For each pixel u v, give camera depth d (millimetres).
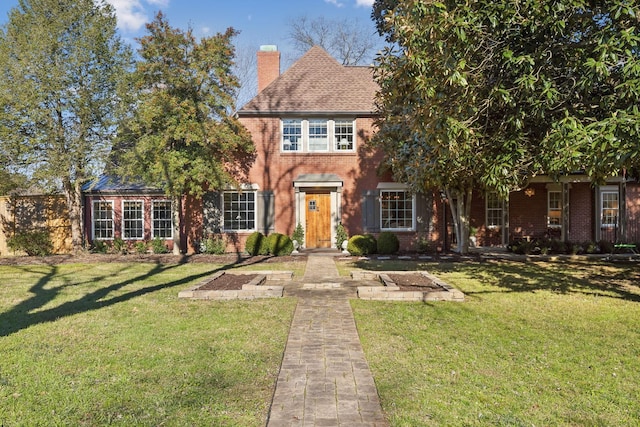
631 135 5273
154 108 15195
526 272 12750
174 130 15547
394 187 18312
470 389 4355
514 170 7125
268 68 20875
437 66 6598
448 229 19578
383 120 15320
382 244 17266
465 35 6250
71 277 12203
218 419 3729
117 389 4375
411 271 12336
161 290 9961
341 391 4246
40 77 15281
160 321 7062
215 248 17891
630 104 6156
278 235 17312
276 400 4035
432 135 6973
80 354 5449
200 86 15977
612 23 6289
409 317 7324
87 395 4234
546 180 17656
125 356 5363
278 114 18344
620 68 6547
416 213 18406
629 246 17125
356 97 18781
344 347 5688
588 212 19703
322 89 19016
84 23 16047
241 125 17250
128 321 7082
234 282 10539
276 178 18469
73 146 16094
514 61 6320
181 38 15656
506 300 8766
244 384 4488
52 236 19172
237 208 18672
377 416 3719
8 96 14883
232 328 6621
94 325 6848
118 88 16047
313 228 18766
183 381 4570
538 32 6617
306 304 8352
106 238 18969
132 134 16531
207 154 16234
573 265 14305
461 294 8734
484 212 19797
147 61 15820
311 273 12555
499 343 5887
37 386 4453
